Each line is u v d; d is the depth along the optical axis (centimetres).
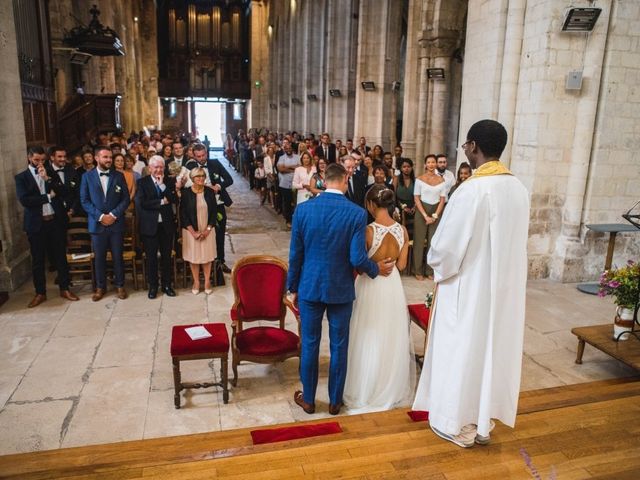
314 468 254
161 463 260
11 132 675
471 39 830
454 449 269
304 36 2378
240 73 3547
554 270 743
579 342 471
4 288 631
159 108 3472
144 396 407
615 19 676
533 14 707
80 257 633
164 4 3369
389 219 388
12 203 669
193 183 625
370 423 335
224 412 387
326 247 347
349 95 1831
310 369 373
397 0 1467
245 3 3484
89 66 1672
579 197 721
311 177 827
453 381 261
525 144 735
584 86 700
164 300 622
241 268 431
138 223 646
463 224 247
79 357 469
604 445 274
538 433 285
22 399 397
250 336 426
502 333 259
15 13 826
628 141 715
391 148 1541
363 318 387
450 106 1295
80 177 719
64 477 251
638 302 439
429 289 693
